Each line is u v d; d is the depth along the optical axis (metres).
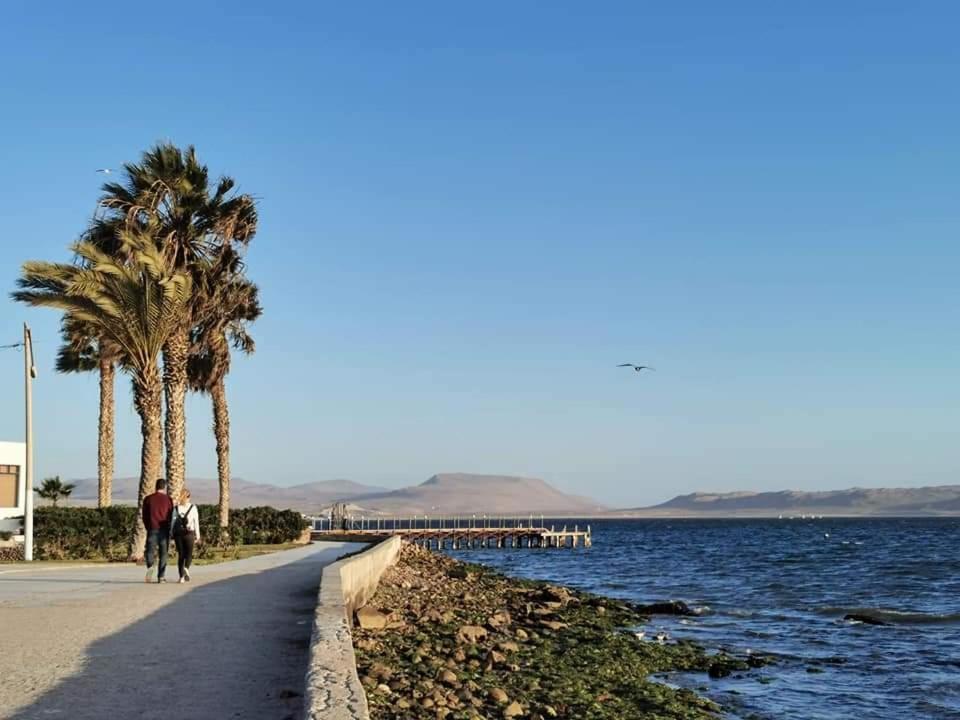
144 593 16.67
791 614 30.61
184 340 28.77
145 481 27.30
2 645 10.61
